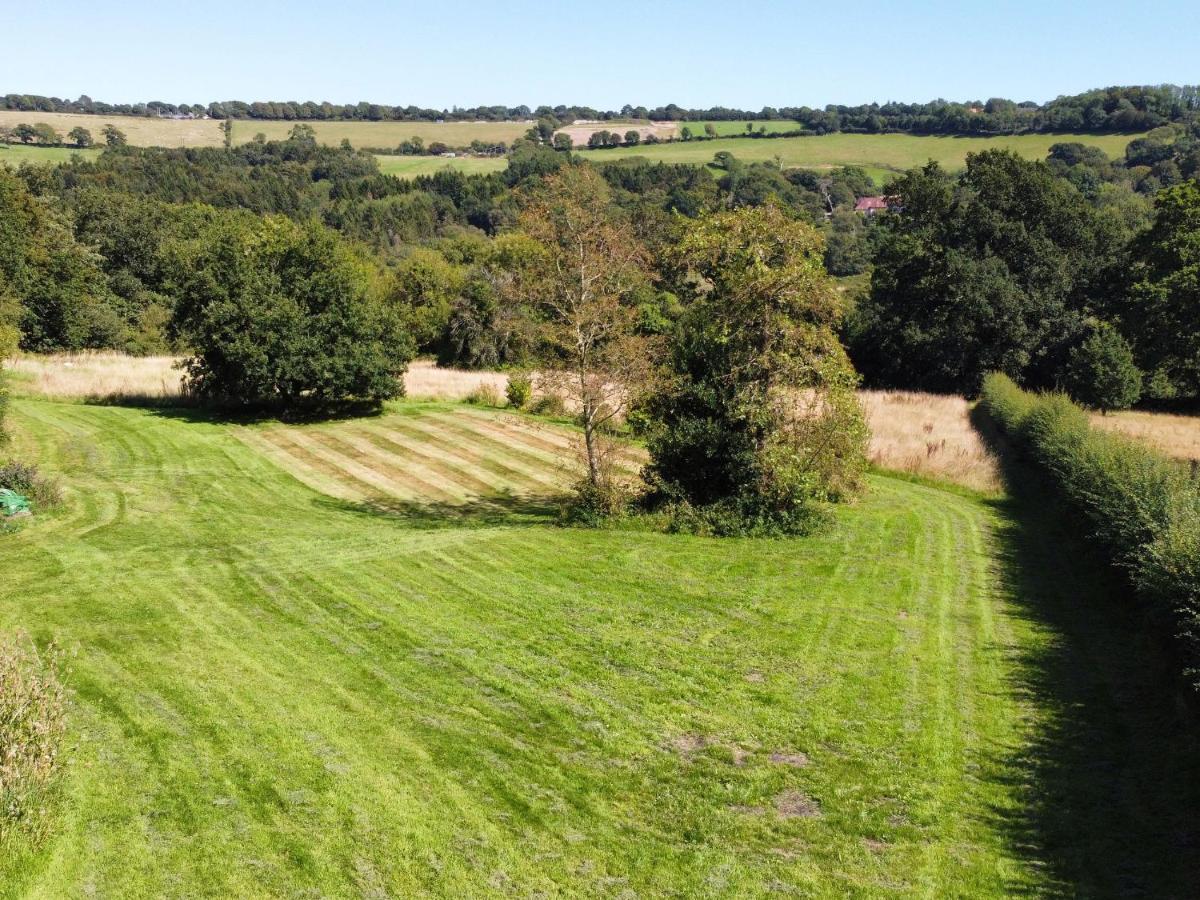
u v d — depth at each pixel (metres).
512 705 9.39
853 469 20.12
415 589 13.23
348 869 6.55
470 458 26.86
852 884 6.59
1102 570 14.70
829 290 17.50
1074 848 7.03
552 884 6.52
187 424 29.14
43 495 17.53
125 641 10.58
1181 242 39.19
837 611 12.74
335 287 32.22
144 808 7.12
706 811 7.52
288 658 10.38
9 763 6.68
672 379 18.16
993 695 10.02
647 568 14.62
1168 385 43.38
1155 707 9.62
